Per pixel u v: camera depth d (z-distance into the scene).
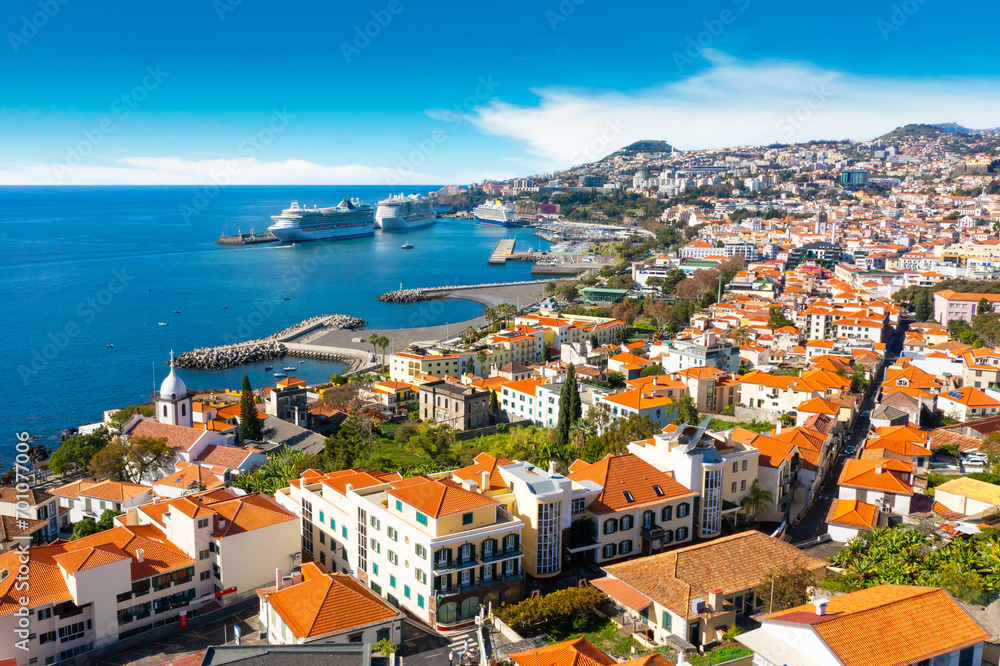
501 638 86.94
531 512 101.44
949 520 119.19
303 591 85.75
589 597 87.81
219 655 69.44
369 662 69.12
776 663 63.28
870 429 188.00
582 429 176.88
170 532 106.25
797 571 89.50
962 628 64.25
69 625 89.62
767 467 127.44
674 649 79.00
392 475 119.88
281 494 123.69
